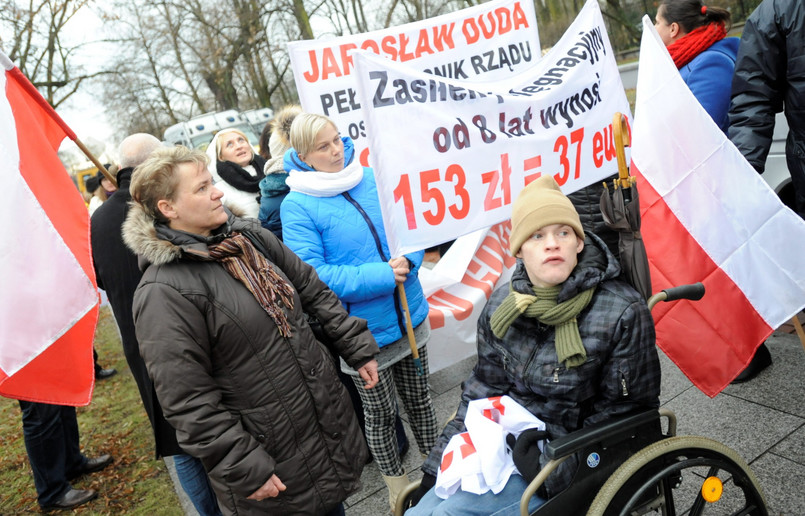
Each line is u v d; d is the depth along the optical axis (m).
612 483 1.70
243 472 1.84
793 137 2.88
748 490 1.91
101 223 2.64
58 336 2.22
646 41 2.45
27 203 2.19
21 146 2.24
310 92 3.31
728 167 2.38
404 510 2.09
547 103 2.75
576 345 1.77
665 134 2.46
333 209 2.67
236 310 1.90
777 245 2.38
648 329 1.80
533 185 1.92
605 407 1.84
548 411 1.91
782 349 3.37
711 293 2.47
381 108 2.48
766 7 2.75
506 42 3.42
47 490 3.54
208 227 2.01
